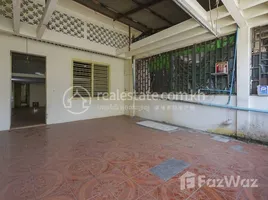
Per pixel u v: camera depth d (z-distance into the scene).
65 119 5.29
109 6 4.27
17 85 10.80
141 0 3.98
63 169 2.16
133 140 3.43
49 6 2.64
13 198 1.58
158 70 5.53
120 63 6.78
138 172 2.09
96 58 5.95
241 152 2.75
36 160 2.43
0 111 4.12
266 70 3.19
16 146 3.02
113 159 2.48
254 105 3.29
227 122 3.72
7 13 3.71
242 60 3.41
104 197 1.61
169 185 1.82
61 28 4.62
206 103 4.11
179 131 4.21
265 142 3.15
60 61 5.05
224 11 2.97
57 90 5.04
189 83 4.55
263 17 3.09
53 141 3.33
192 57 4.45
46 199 1.57
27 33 4.00
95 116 6.06
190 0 2.63
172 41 4.34
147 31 5.88
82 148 2.94
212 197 1.62
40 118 5.91
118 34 6.11
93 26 5.39
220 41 3.86
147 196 1.63
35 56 4.69
